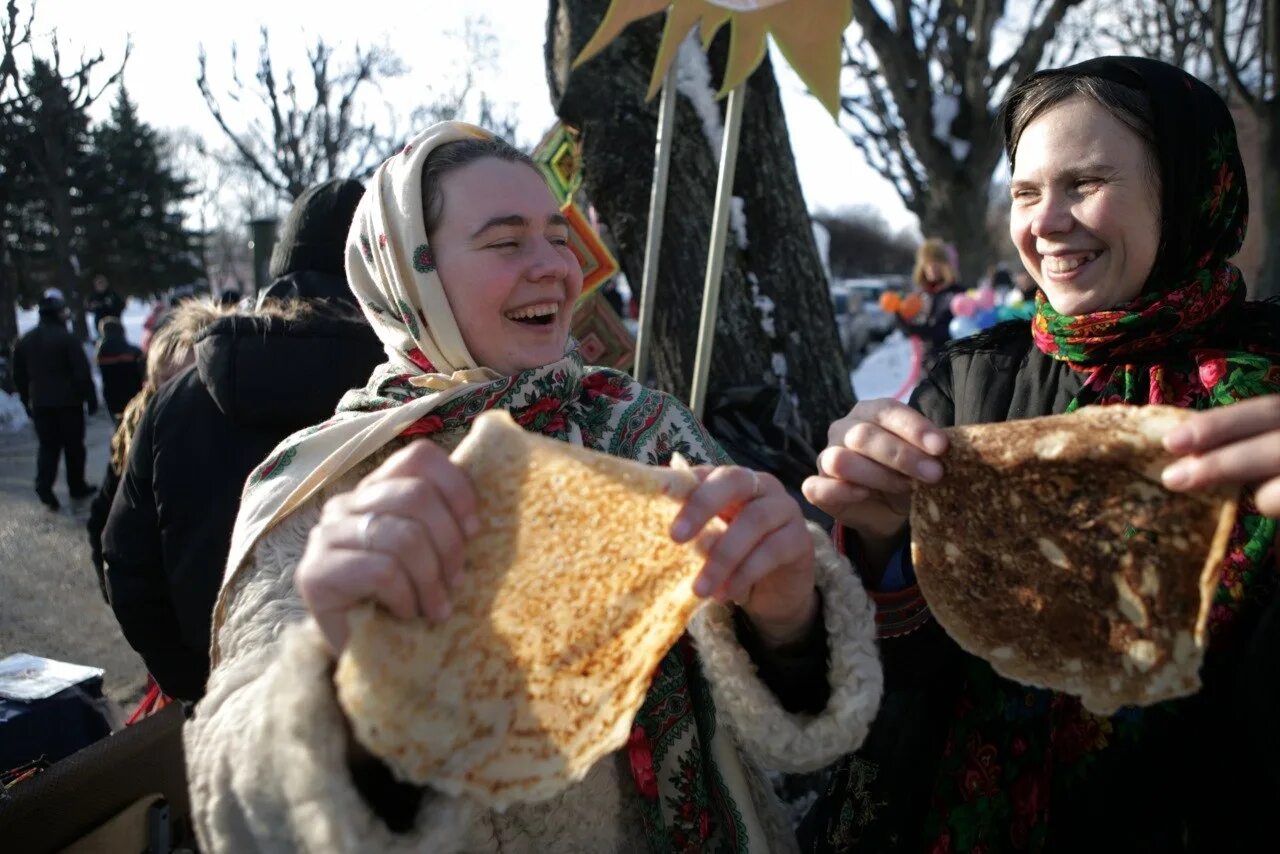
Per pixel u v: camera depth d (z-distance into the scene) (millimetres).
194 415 2047
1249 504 1185
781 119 3297
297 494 1277
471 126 1396
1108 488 1013
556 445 958
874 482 1152
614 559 1002
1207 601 942
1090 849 1257
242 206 40531
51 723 2090
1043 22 15398
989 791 1301
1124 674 1014
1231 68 10508
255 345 1985
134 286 31109
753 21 2465
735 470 1015
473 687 932
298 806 875
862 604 1176
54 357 7160
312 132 21516
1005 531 1064
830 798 1521
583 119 3195
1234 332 1307
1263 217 9852
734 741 1341
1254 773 1161
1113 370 1313
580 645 994
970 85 16406
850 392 3488
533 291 1325
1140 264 1273
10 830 1406
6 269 19984
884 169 19500
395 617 892
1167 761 1218
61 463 9336
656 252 2816
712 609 1191
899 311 9672
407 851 888
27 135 18266
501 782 936
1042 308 1409
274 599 1201
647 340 2857
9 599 4820
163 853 1611
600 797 1241
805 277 3320
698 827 1263
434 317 1319
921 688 1415
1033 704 1291
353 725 876
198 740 1041
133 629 2121
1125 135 1245
